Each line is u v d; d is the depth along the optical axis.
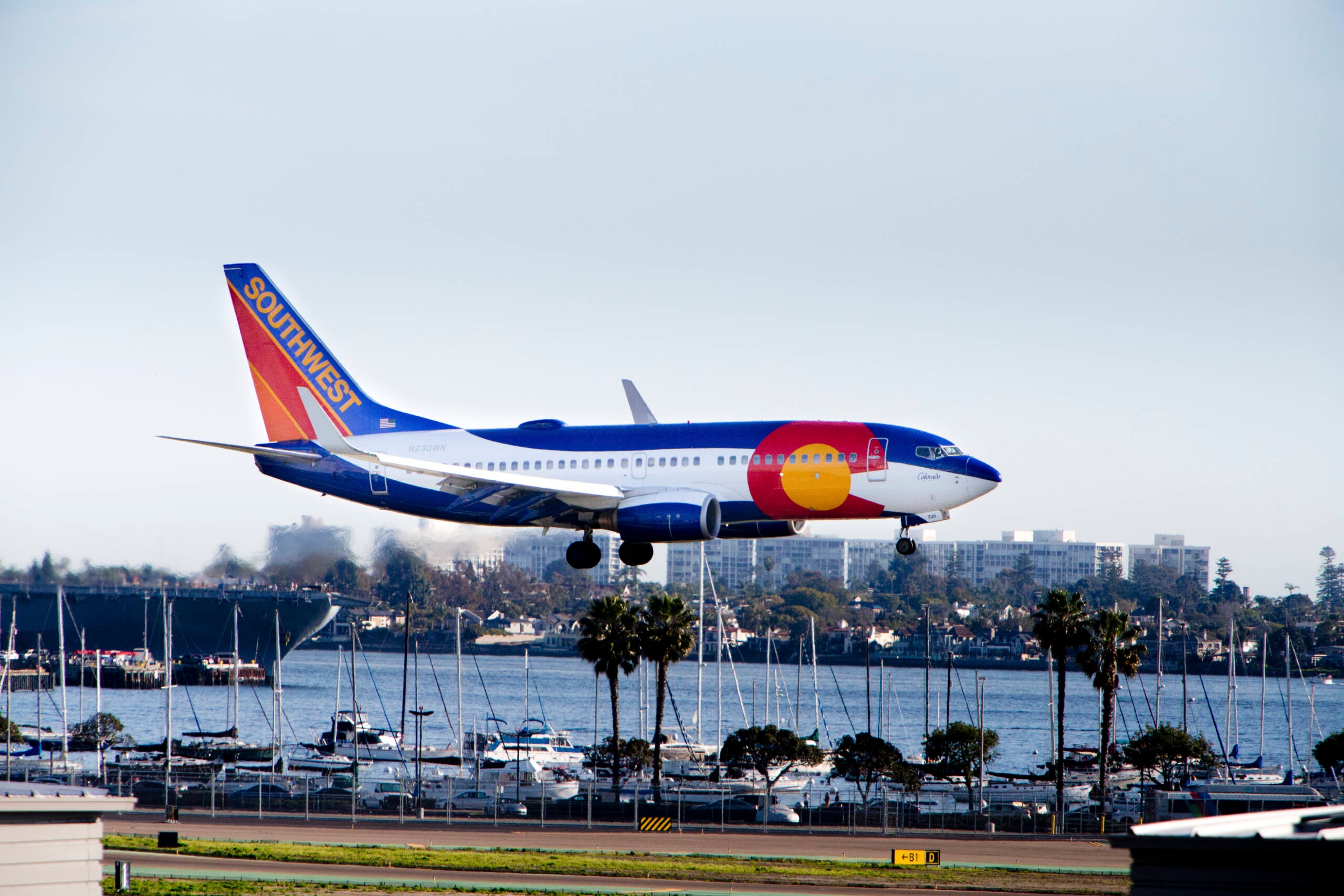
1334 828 88.50
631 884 165.62
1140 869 85.69
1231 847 83.69
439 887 158.88
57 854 105.38
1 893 102.06
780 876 174.25
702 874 174.75
